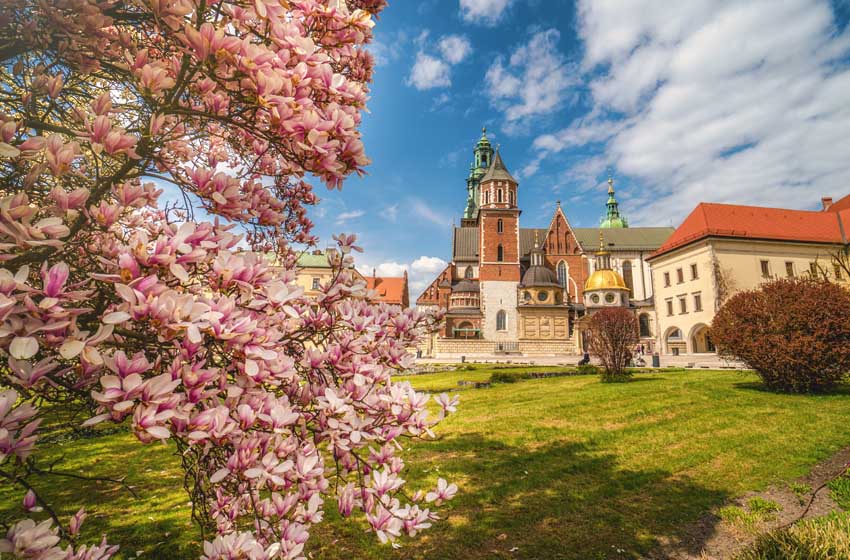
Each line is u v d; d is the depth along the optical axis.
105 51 2.23
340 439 2.10
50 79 2.14
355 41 2.10
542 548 4.70
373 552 4.64
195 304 1.52
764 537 4.21
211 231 2.04
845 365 12.38
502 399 14.48
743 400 12.15
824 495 5.81
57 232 1.43
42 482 6.85
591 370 23.23
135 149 1.98
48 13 1.94
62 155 1.61
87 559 1.62
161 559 4.54
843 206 47.88
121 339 1.83
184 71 1.84
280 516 2.09
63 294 1.38
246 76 1.71
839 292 13.09
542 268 56.84
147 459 8.20
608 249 63.31
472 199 88.81
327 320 2.49
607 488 6.25
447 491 2.45
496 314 54.44
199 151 3.77
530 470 7.04
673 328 45.06
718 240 40.00
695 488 6.16
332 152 1.79
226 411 1.66
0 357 1.72
